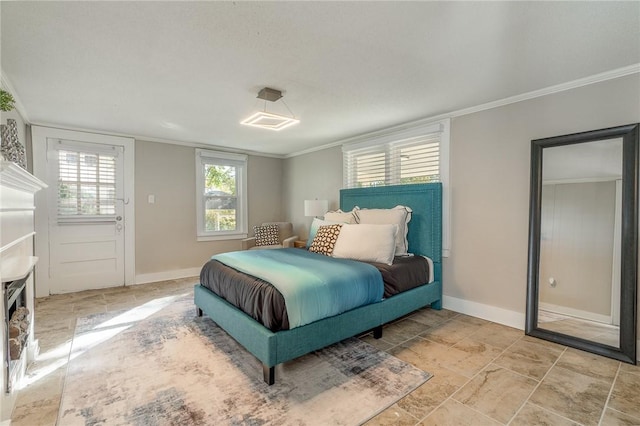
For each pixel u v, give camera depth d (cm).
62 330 271
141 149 436
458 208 320
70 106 302
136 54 200
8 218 159
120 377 197
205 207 503
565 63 214
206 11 156
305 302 200
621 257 221
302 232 544
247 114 329
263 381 192
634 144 216
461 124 317
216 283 270
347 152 452
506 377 197
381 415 162
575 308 241
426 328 278
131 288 411
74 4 149
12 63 211
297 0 147
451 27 170
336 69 222
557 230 252
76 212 391
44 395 178
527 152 271
